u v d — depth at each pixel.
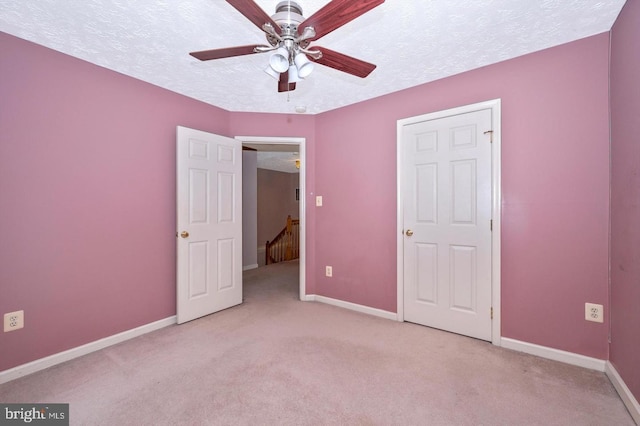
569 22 1.81
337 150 3.28
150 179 2.62
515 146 2.20
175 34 1.92
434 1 1.61
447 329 2.55
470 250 2.42
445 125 2.54
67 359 2.09
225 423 1.46
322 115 3.41
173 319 2.77
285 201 9.67
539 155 2.12
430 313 2.65
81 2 1.60
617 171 1.75
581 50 1.97
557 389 1.73
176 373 1.91
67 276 2.12
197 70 2.39
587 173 1.95
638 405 1.46
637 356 1.49
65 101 2.11
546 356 2.09
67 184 2.12
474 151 2.39
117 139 2.39
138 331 2.51
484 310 2.36
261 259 7.23
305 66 1.49
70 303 2.13
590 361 1.94
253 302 3.43
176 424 1.46
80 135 2.18
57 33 1.88
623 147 1.67
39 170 1.99
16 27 1.81
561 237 2.04
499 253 2.26
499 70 2.28
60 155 2.08
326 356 2.13
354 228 3.15
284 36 1.46
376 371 1.93
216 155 3.06
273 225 9.23
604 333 1.90
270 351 2.21
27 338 1.94
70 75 2.13
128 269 2.46
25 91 1.93
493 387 1.75
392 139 2.86
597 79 1.92
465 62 2.29
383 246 2.94
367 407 1.58
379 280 2.96
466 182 2.43
